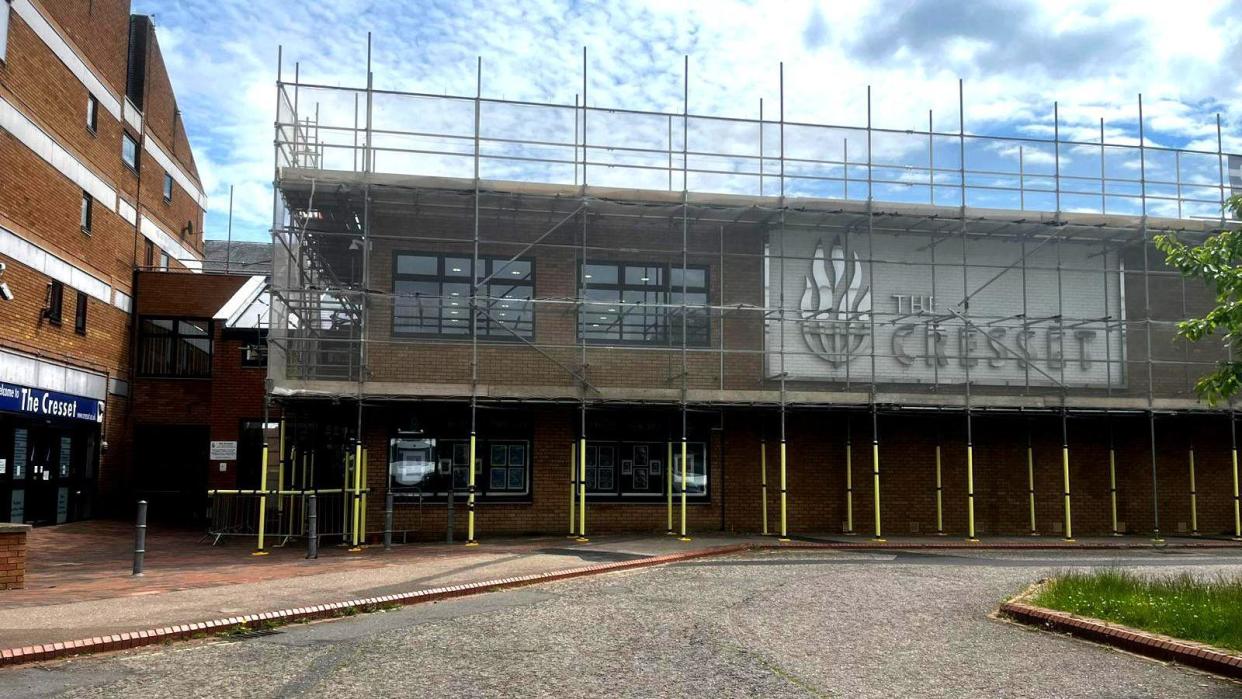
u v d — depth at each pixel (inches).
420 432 763.4
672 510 791.1
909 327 836.6
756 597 469.7
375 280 766.5
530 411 776.9
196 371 1034.1
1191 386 866.1
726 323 808.3
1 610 391.2
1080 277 872.3
